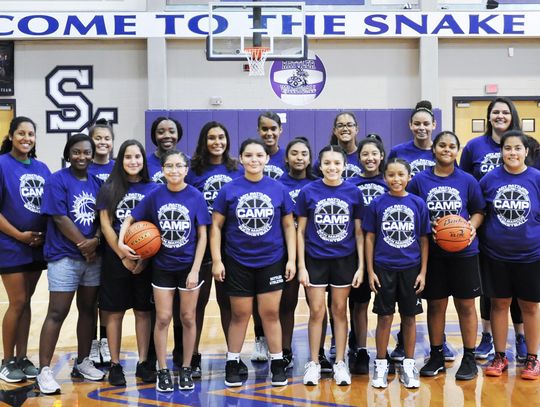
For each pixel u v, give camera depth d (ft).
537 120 34.65
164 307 12.35
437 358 13.12
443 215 12.78
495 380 12.69
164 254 12.29
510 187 12.57
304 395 11.98
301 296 22.17
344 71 34.50
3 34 33.37
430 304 13.07
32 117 34.24
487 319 14.33
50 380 12.25
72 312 19.26
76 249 12.57
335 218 12.66
